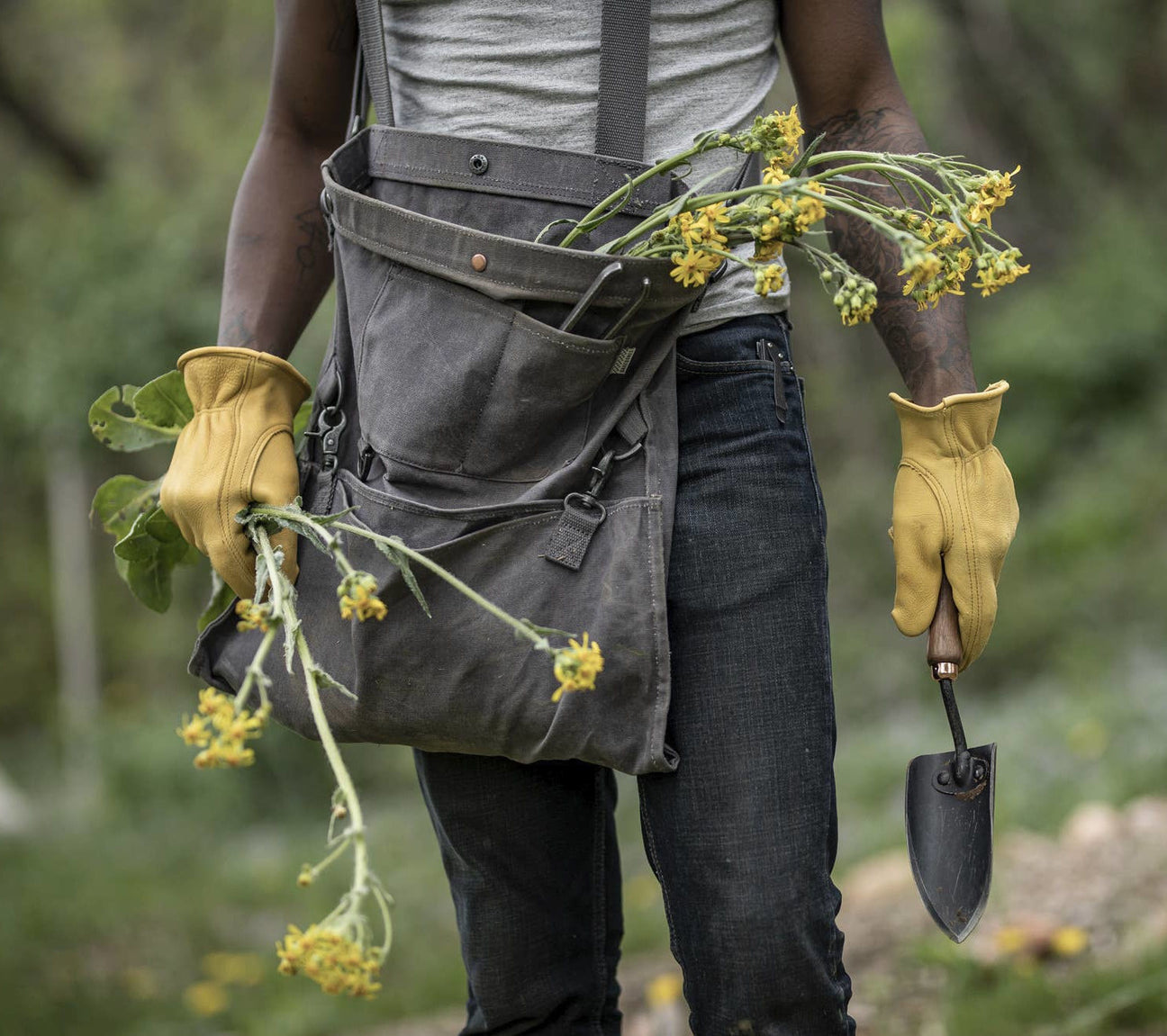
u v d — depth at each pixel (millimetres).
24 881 11227
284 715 2977
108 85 18672
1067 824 7914
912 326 3037
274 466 2914
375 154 2965
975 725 13828
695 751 2818
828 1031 2820
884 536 21734
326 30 3271
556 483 2760
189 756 17625
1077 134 24344
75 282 16891
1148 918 5711
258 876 11812
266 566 2707
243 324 3195
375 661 2805
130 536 3217
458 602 2771
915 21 17062
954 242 2709
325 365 3135
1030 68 23438
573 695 2723
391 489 2850
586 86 2900
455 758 3160
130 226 17172
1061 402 23250
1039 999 5031
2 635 29562
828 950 2836
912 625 2992
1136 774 8734
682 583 2842
